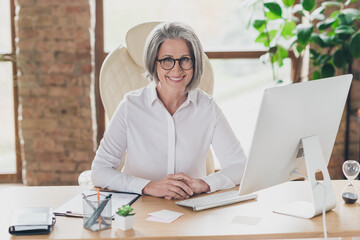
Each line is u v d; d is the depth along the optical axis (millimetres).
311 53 3500
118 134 2045
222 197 1799
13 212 1581
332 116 1697
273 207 1722
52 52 3666
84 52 3682
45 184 3795
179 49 1878
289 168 1688
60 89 3713
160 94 2041
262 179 1626
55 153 3777
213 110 2080
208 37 4730
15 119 3891
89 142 3766
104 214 1511
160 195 1824
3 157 3965
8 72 3818
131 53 2523
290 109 1544
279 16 3389
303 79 3820
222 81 5234
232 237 1470
